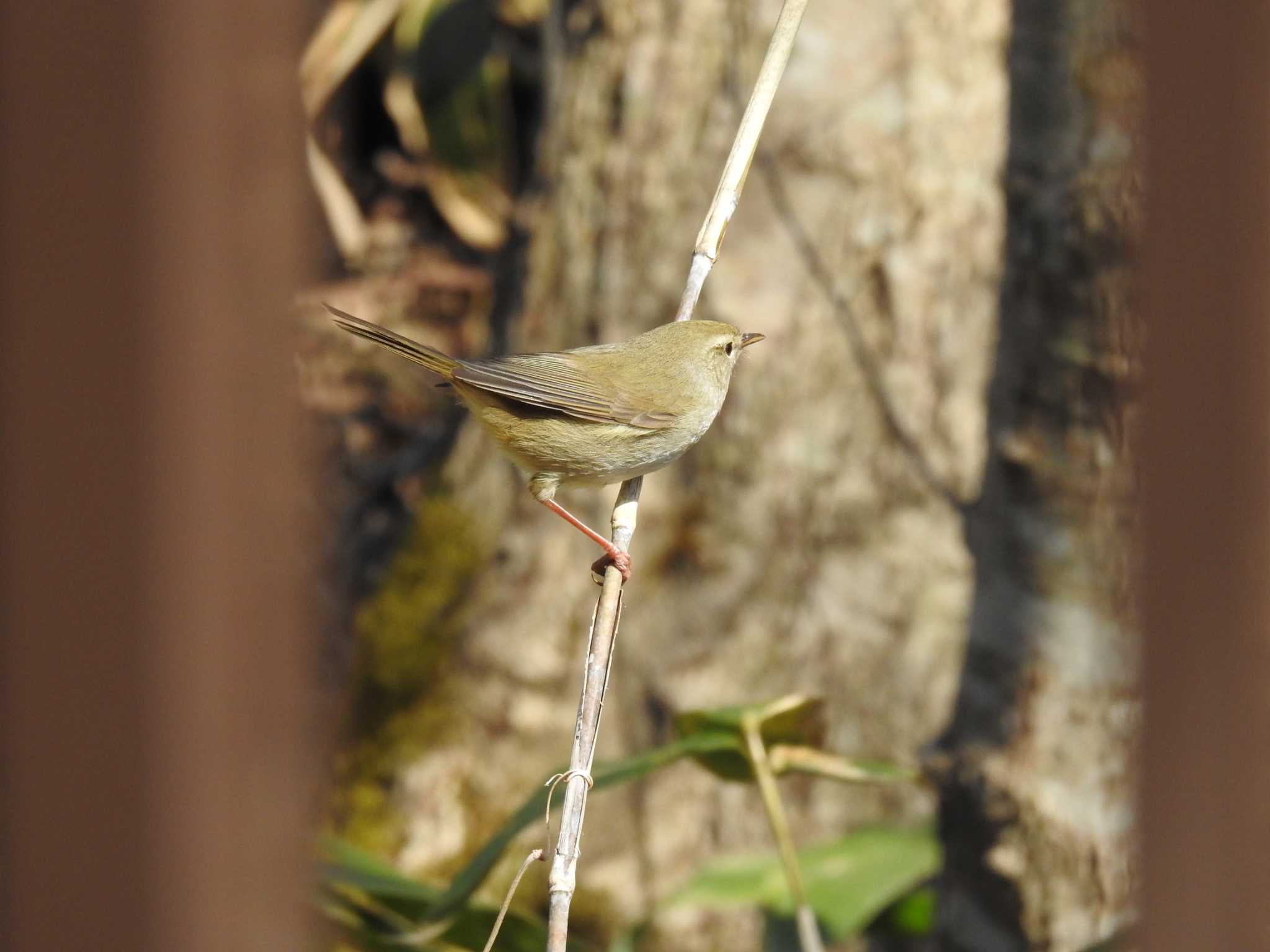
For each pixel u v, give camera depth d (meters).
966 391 12.44
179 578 2.42
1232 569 3.54
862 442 12.43
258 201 2.64
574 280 13.46
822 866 10.01
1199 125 3.56
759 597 12.48
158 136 2.38
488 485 14.19
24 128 2.29
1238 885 3.50
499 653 13.38
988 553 9.41
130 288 2.36
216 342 2.49
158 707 2.40
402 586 14.02
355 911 7.86
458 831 13.04
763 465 12.45
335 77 18.61
